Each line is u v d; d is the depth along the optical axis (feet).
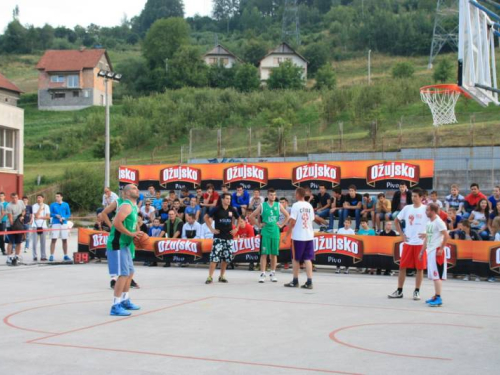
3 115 116.57
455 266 50.29
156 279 48.65
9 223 69.31
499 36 43.62
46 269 56.59
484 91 40.73
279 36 457.68
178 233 62.13
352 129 161.17
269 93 240.32
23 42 489.67
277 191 92.63
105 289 42.47
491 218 53.78
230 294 39.68
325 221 61.93
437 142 129.80
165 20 339.16
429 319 30.89
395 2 495.00
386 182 67.00
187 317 31.22
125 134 202.80
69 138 222.28
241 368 21.25
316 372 20.72
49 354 23.34
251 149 138.00
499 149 109.91
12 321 30.22
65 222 64.80
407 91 187.42
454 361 22.33
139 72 337.93
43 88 293.43
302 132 164.25
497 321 30.48
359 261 53.31
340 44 400.26
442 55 354.95
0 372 20.92
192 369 21.13
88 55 296.30
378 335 26.86
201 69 313.73
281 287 43.50
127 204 31.60
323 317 31.30
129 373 20.65
